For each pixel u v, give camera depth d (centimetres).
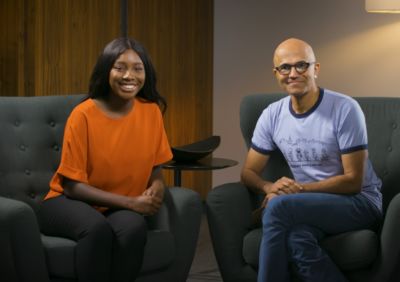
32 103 336
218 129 618
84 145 299
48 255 281
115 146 304
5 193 329
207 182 616
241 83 608
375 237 285
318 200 290
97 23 524
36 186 329
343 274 289
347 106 302
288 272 290
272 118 321
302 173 312
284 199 288
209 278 398
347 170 298
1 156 329
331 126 302
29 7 486
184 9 588
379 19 567
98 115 304
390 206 280
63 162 298
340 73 580
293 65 302
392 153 330
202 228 530
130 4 541
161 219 310
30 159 330
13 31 489
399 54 564
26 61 489
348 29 575
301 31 588
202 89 607
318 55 584
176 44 583
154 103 320
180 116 590
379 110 337
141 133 310
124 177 306
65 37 503
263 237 288
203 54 607
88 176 304
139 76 306
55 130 333
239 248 309
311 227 290
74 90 511
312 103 308
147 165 310
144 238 283
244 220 312
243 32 605
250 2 602
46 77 493
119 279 282
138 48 309
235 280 309
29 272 276
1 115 332
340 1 575
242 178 324
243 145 611
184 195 312
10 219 270
